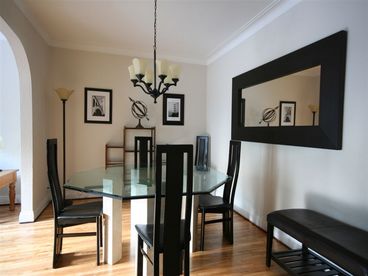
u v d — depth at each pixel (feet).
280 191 8.50
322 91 6.55
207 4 8.39
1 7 7.11
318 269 6.15
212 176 8.31
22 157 9.69
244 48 10.75
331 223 5.80
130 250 7.75
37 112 10.39
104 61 13.16
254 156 10.04
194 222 7.67
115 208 7.04
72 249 7.68
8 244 7.91
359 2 5.71
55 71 12.42
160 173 4.80
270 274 6.54
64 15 9.36
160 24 10.04
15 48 8.80
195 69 14.71
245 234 9.02
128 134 13.66
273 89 8.64
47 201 11.87
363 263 4.08
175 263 5.18
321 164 6.79
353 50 5.85
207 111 14.88
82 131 12.97
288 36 8.05
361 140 5.67
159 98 14.15
